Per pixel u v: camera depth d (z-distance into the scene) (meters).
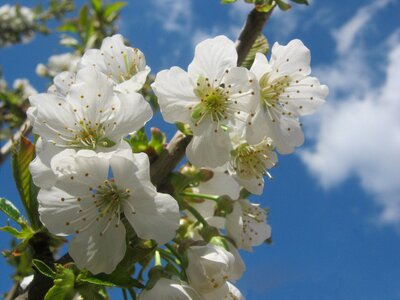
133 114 0.14
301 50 0.17
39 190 0.14
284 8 0.16
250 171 0.16
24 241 0.14
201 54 0.15
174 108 0.15
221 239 0.15
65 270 0.13
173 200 0.13
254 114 0.15
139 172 0.13
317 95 0.17
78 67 0.16
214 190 0.16
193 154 0.15
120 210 0.13
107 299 0.14
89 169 0.13
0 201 0.14
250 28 0.16
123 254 0.13
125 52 0.17
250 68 0.16
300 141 0.16
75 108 0.14
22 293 0.14
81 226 0.13
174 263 0.14
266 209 0.17
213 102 0.15
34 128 0.14
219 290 0.14
